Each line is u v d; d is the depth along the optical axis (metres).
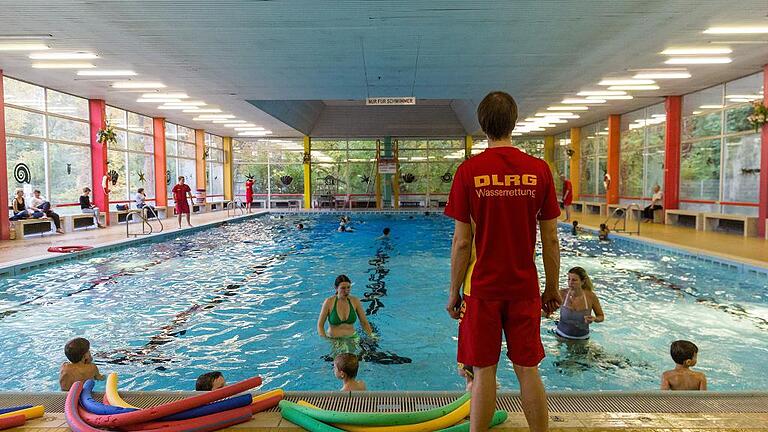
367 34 8.64
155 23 7.95
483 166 1.80
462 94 14.83
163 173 19.44
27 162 12.98
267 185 26.97
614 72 11.83
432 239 13.25
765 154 11.18
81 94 14.44
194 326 5.59
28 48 9.42
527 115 19.59
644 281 7.69
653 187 16.23
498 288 1.77
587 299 5.09
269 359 4.64
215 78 12.39
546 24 8.11
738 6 7.25
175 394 2.68
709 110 13.97
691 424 2.24
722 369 4.28
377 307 6.42
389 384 4.10
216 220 17.41
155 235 12.55
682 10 7.43
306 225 17.16
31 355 4.67
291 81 12.84
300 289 7.40
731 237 11.51
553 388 3.96
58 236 12.30
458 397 2.62
